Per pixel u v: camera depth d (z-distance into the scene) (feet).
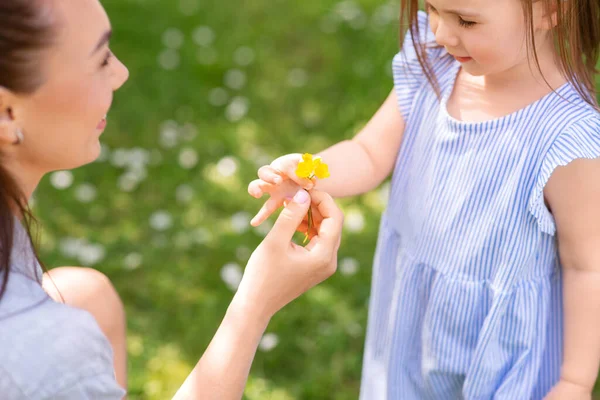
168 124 8.06
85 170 7.36
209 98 8.48
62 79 3.57
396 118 4.56
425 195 4.36
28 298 3.53
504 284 4.22
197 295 6.16
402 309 4.52
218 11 10.02
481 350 4.29
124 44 9.29
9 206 3.52
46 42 3.50
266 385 5.57
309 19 9.82
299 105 8.39
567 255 4.17
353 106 8.09
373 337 4.80
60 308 3.56
